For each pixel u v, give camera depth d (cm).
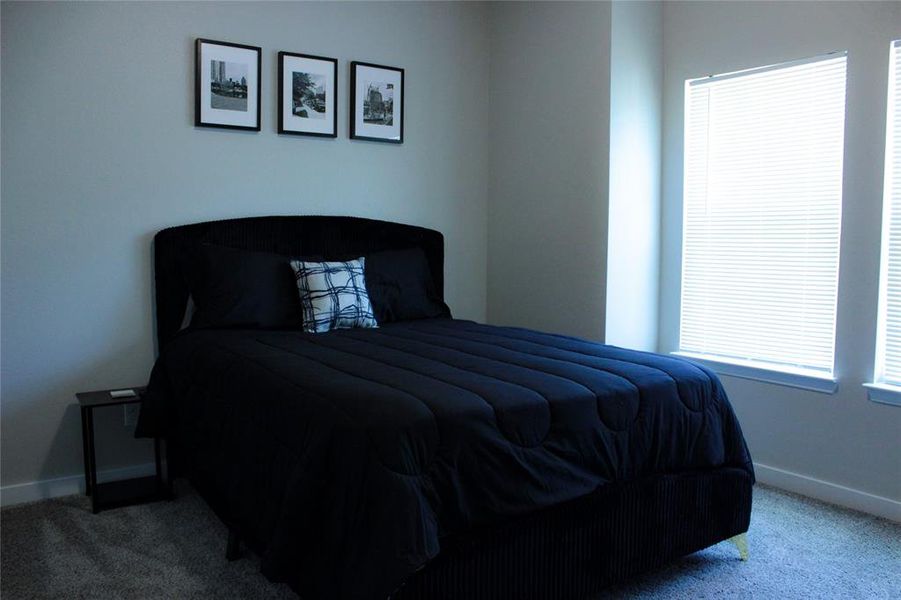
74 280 303
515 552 184
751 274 328
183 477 318
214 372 250
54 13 292
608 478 202
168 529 265
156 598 212
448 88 407
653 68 356
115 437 317
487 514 176
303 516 172
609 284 344
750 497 241
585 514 198
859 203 283
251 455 211
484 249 426
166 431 295
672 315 364
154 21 315
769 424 318
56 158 296
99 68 303
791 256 311
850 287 287
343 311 315
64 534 260
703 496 229
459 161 415
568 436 193
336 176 372
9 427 293
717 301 344
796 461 308
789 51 306
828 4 292
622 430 206
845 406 290
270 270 322
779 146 315
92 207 305
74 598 212
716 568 236
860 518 278
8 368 291
